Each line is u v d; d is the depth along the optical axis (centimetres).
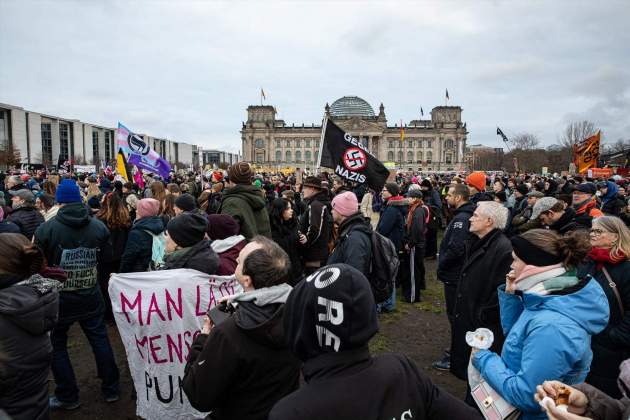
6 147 5953
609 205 1053
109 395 493
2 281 299
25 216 745
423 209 895
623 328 375
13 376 293
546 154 7062
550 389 223
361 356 174
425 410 185
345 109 12575
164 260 447
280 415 162
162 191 888
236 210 556
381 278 518
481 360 282
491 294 421
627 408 215
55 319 322
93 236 478
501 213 435
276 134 11775
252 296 259
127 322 398
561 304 259
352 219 529
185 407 403
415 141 11425
